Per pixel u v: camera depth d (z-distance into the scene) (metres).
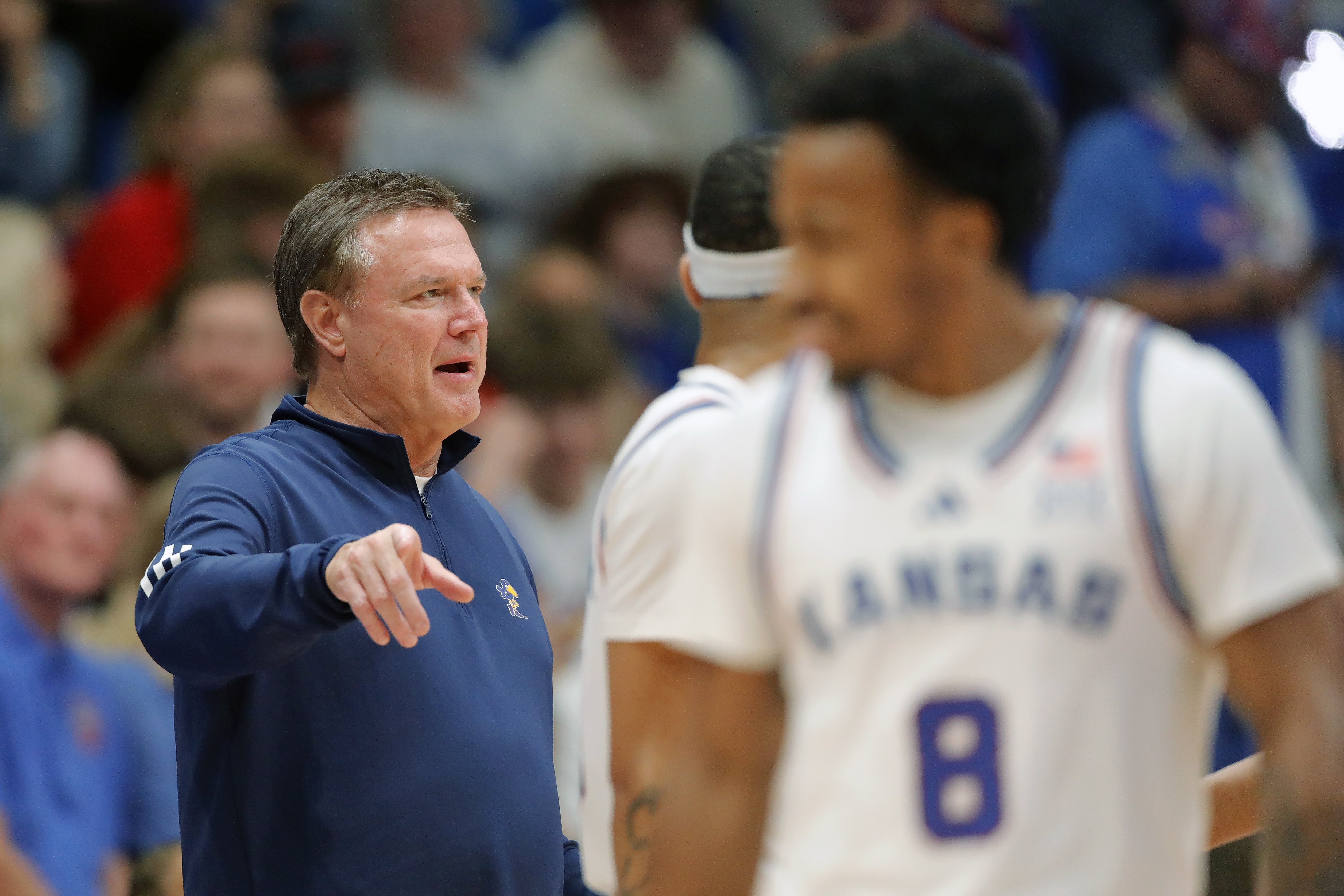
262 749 9.68
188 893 9.93
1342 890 6.62
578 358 23.50
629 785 9.82
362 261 10.47
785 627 7.30
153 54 30.28
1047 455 6.95
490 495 22.48
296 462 10.30
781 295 7.23
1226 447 6.81
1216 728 16.67
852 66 7.02
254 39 29.14
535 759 10.34
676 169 29.47
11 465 23.38
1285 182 24.03
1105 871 6.76
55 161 27.92
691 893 7.71
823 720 7.10
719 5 35.12
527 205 30.59
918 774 6.89
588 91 31.53
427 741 9.85
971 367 7.10
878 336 6.98
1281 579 6.73
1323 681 6.79
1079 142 25.23
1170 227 22.59
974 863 6.80
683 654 8.03
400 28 29.92
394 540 8.48
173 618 8.93
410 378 10.49
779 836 7.39
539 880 10.17
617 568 10.02
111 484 17.58
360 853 9.63
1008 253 7.12
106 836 17.25
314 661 9.72
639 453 10.16
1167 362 7.00
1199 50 22.89
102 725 17.48
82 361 24.69
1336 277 26.61
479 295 11.11
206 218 22.80
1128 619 6.82
